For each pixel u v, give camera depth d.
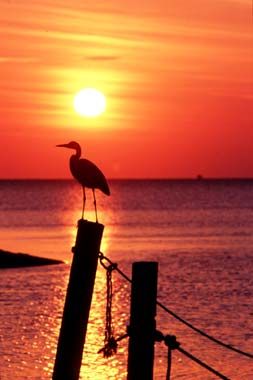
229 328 31.81
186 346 28.44
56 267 53.91
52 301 39.25
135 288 11.95
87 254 13.16
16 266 53.91
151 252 65.94
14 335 30.31
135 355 11.97
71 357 13.33
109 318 14.55
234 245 73.38
